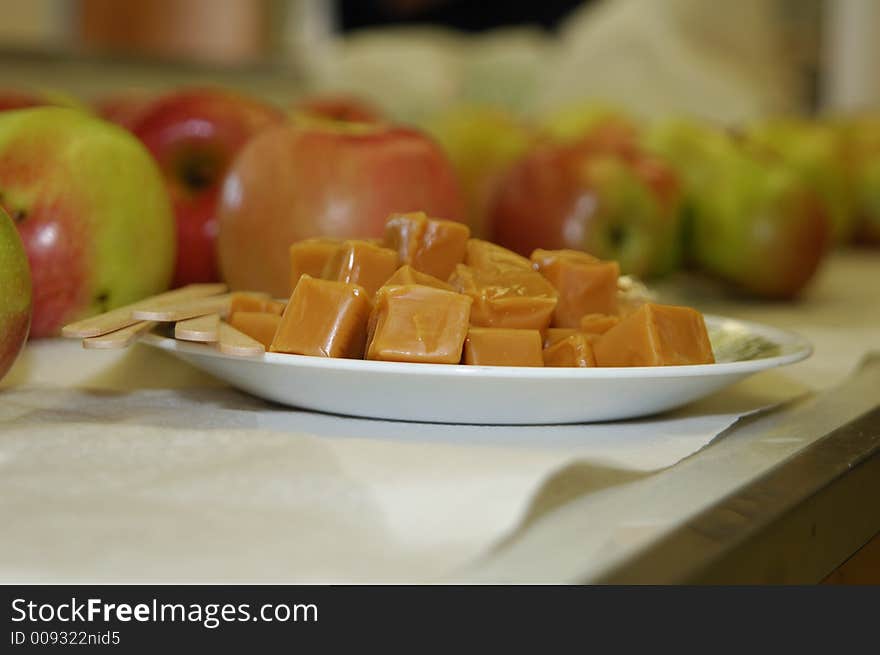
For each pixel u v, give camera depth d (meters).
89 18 1.58
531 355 0.57
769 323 0.79
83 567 0.47
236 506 0.52
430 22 2.37
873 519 0.57
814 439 0.58
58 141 0.67
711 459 0.56
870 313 0.83
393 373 0.56
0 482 0.53
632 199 0.81
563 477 0.53
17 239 0.60
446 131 0.98
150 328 0.60
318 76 1.66
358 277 0.59
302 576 0.47
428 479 0.53
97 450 0.55
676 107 1.67
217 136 0.75
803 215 0.84
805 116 1.81
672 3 1.71
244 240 0.70
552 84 1.85
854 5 1.91
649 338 0.58
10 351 0.60
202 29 1.59
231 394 0.61
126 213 0.68
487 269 0.60
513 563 0.50
